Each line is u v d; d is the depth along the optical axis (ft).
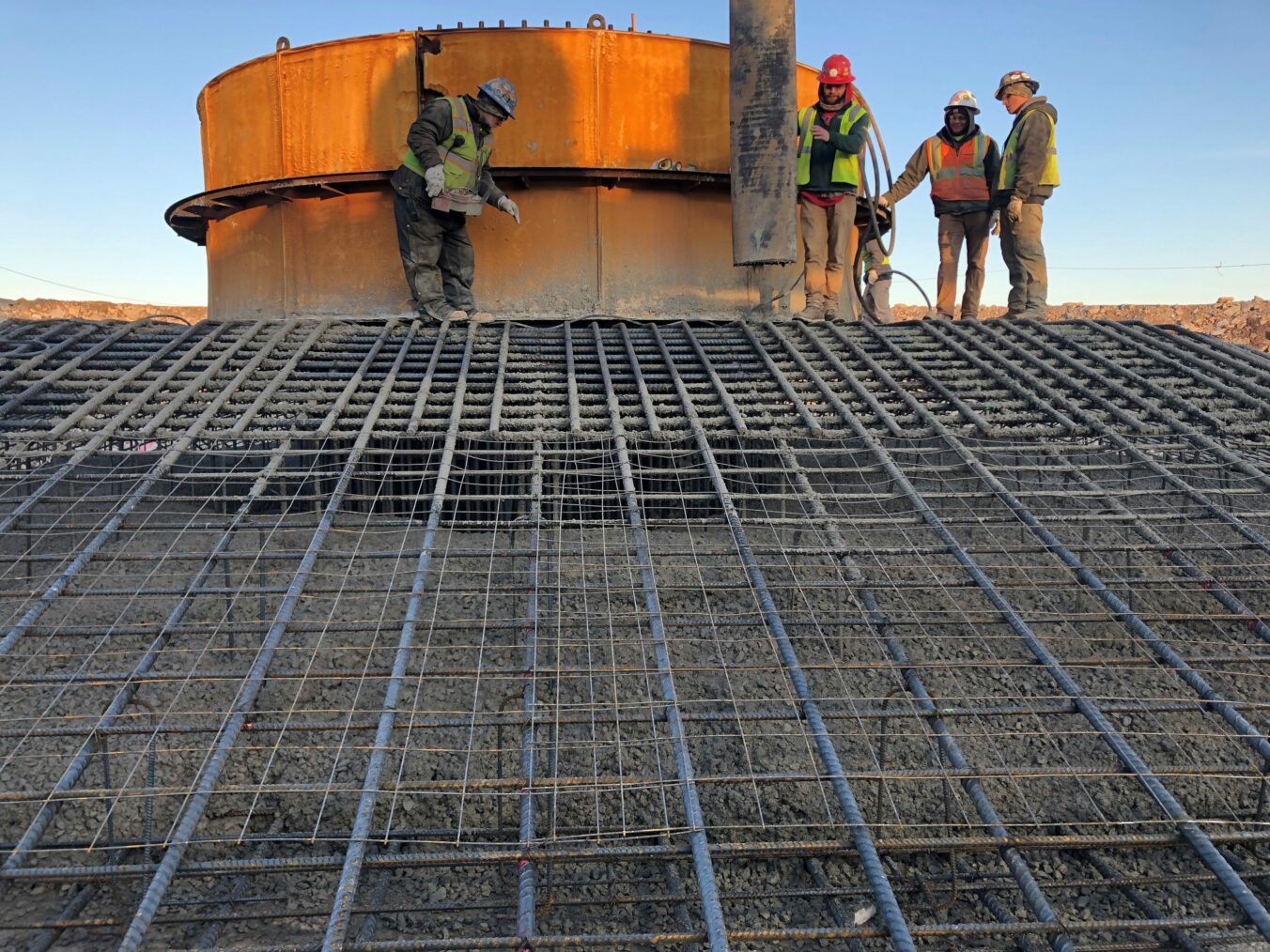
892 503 22.41
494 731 16.14
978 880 13.26
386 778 15.20
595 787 10.95
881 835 14.44
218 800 14.83
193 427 18.81
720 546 17.63
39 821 10.55
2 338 23.90
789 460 18.72
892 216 34.04
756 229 26.32
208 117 31.91
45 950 11.53
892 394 22.17
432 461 20.36
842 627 18.67
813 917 12.65
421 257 26.00
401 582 14.82
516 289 29.14
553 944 9.11
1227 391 22.11
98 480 17.51
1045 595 19.62
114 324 25.45
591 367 23.25
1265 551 15.74
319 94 28.78
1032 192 28.73
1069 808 14.94
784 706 16.96
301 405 20.06
